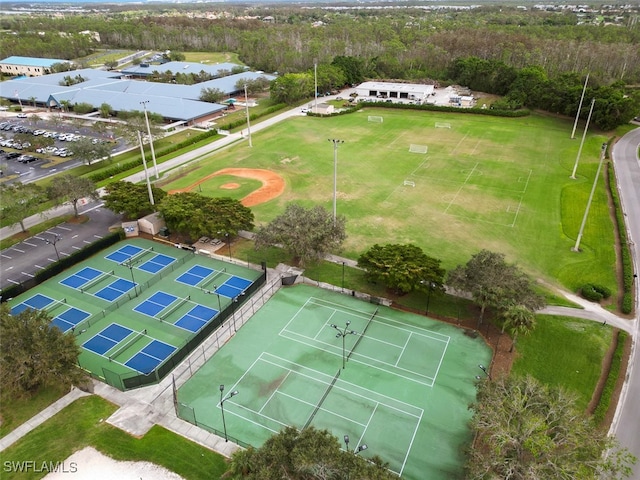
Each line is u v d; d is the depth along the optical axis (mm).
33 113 151000
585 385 45188
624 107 117625
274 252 69938
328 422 41750
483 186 90938
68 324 55312
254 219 76875
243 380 46594
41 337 42938
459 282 52469
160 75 193500
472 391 44906
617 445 36000
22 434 40688
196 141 122500
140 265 67688
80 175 98250
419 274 53875
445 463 37844
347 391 45188
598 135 121562
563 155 107438
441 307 56781
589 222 76000
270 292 60688
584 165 101062
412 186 91625
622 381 45469
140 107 143000
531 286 54969
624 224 75062
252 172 100188
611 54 172125
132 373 47844
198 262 68125
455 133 125875
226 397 44562
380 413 42719
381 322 54719
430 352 49969
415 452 38844
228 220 69750
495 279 50781
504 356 48938
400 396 44531
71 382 42719
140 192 77812
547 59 181375
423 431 40812
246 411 43000
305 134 126250
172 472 37062
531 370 47062
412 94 160125
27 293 61250
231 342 51906
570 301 57562
